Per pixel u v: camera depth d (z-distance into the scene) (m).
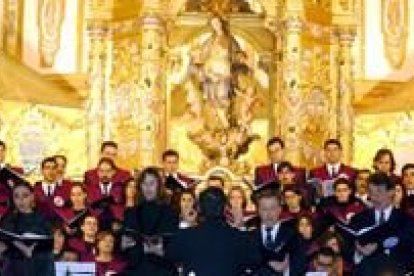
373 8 25.94
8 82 23.75
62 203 19.09
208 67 24.70
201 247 13.61
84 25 25.47
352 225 15.45
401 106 24.50
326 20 24.84
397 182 17.11
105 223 17.22
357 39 25.62
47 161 19.80
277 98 24.41
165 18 24.33
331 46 24.92
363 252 15.13
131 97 24.44
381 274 14.79
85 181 19.70
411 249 14.96
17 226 15.78
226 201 14.36
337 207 17.41
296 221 15.32
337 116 24.72
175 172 19.47
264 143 24.55
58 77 25.19
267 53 24.78
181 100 24.66
